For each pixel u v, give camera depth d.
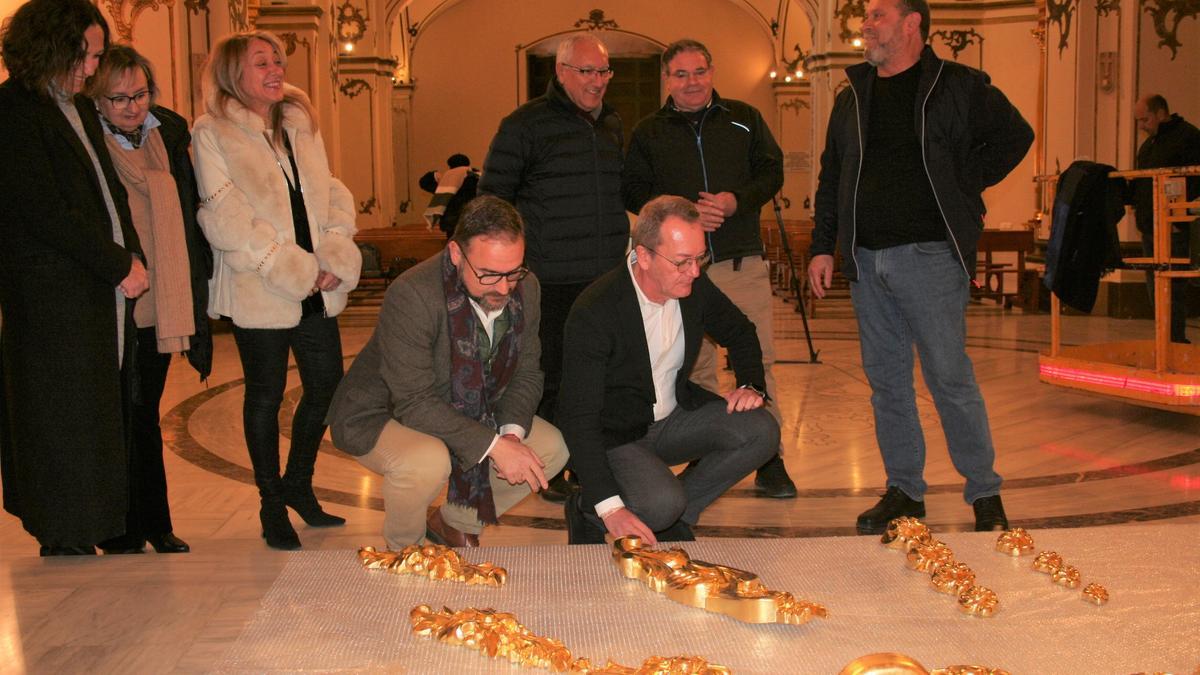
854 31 14.92
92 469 3.04
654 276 2.94
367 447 3.14
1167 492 4.43
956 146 3.71
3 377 3.10
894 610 2.19
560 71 4.19
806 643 2.04
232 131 3.60
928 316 3.76
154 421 3.59
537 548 2.58
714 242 4.39
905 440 3.99
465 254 2.86
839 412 6.27
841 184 3.90
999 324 10.35
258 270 3.57
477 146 23.53
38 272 3.01
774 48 22.83
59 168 3.03
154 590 2.33
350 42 18.28
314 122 3.90
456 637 2.02
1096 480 4.64
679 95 4.39
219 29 10.28
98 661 1.98
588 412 2.94
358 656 1.98
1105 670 1.91
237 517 4.22
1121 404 6.32
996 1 14.30
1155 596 2.24
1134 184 8.27
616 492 2.85
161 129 3.52
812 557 2.51
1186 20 10.70
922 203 3.71
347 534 3.96
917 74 3.74
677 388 3.27
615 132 4.36
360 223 18.55
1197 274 5.67
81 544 3.03
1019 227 13.84
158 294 3.41
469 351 3.08
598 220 4.25
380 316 3.06
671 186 4.38
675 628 2.11
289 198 3.69
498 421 3.22
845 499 4.44
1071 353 6.64
